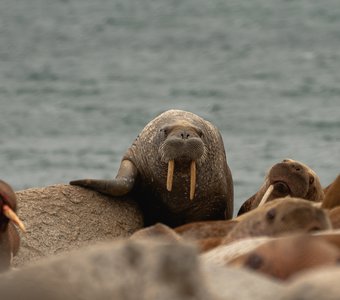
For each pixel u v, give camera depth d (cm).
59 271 1938
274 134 15975
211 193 5488
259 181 10925
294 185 4803
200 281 1905
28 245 4672
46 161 13438
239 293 2025
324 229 3086
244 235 3206
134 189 5434
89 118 19812
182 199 5416
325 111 19450
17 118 19988
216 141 5550
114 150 14625
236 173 11662
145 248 1923
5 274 2031
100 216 5034
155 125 5500
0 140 16312
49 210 4856
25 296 1902
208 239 3353
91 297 1894
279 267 2241
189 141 5131
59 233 4803
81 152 14412
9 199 3434
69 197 4978
